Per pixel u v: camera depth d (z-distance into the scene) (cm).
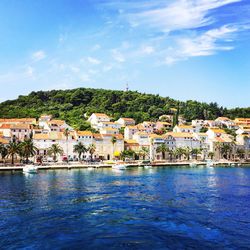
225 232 5397
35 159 19812
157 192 9125
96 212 6688
